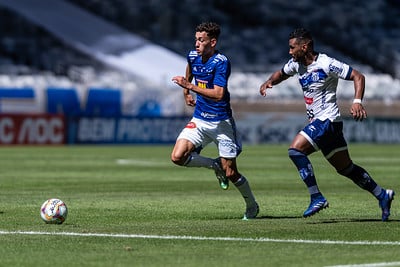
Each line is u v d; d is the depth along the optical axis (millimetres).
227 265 24594
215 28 36031
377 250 27516
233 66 171500
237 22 187750
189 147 36906
